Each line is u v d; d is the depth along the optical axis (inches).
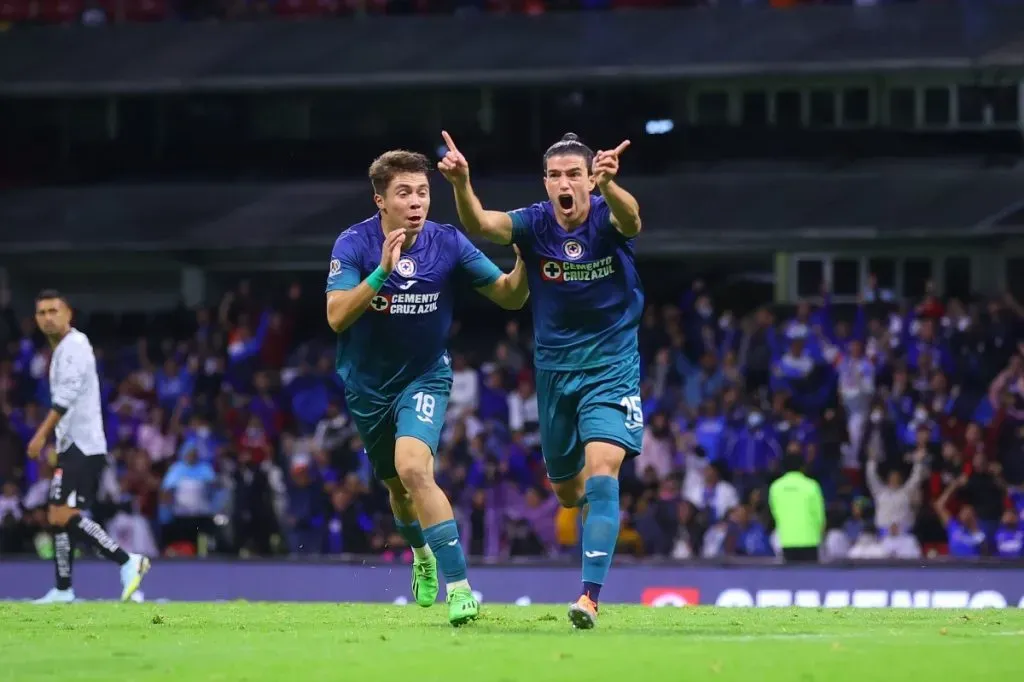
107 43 1596.9
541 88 1582.2
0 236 1576.0
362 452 1154.7
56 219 1592.0
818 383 1199.6
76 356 684.7
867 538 1075.9
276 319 1349.7
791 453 981.8
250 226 1547.7
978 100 1535.4
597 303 454.0
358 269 465.4
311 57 1555.1
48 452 1228.5
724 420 1157.7
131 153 1653.5
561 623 466.6
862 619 496.4
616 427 446.0
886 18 1503.4
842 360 1208.8
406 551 1099.3
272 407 1264.8
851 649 365.4
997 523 1075.9
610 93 1576.0
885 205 1473.9
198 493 1133.7
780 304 1406.3
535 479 1127.0
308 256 1592.0
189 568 978.7
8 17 1631.4
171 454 1248.2
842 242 1507.1
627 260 457.1
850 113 1553.9
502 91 1593.3
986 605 899.4
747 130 1553.9
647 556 1059.9
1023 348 1231.5
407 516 519.8
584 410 451.8
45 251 1576.0
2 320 1405.0
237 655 359.9
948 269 1502.2
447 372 479.5
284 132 1646.2
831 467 1125.7
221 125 1653.5
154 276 1651.1
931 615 522.6
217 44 1585.9
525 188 1542.8
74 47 1595.7
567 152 451.8
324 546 1117.1
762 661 340.5
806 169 1534.2
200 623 475.5
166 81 1555.1
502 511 1097.4
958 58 1454.2
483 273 480.4
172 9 1631.4
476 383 1222.3
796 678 317.7
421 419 464.1
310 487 1135.0
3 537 1157.7
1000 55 1449.3
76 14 1635.1
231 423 1256.8
